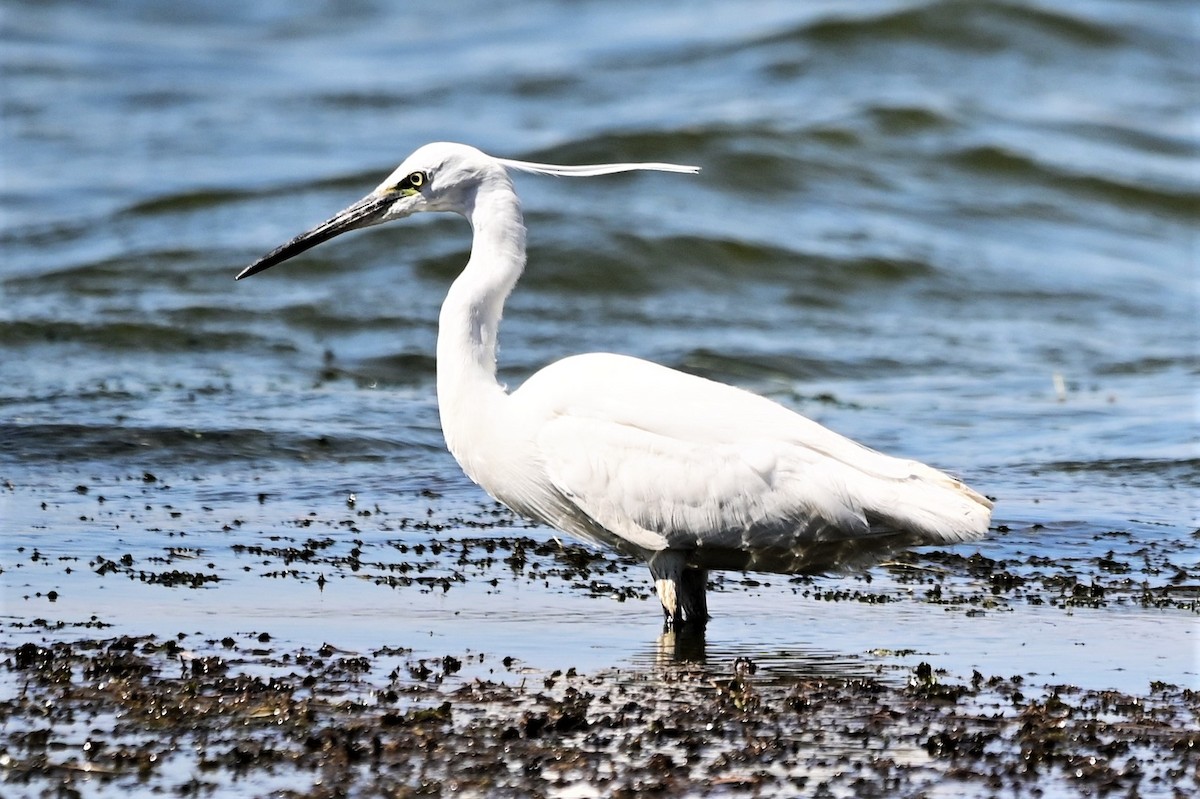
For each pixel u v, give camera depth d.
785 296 25.64
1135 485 14.88
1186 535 12.94
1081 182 32.62
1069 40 42.53
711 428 9.91
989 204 31.55
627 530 9.95
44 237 27.25
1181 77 42.06
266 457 15.18
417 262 25.48
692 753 7.52
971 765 7.45
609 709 8.18
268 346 20.86
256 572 10.96
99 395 17.34
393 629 9.69
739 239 26.52
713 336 22.94
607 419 10.02
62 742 7.39
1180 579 11.50
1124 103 39.69
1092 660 9.35
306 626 9.68
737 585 11.40
